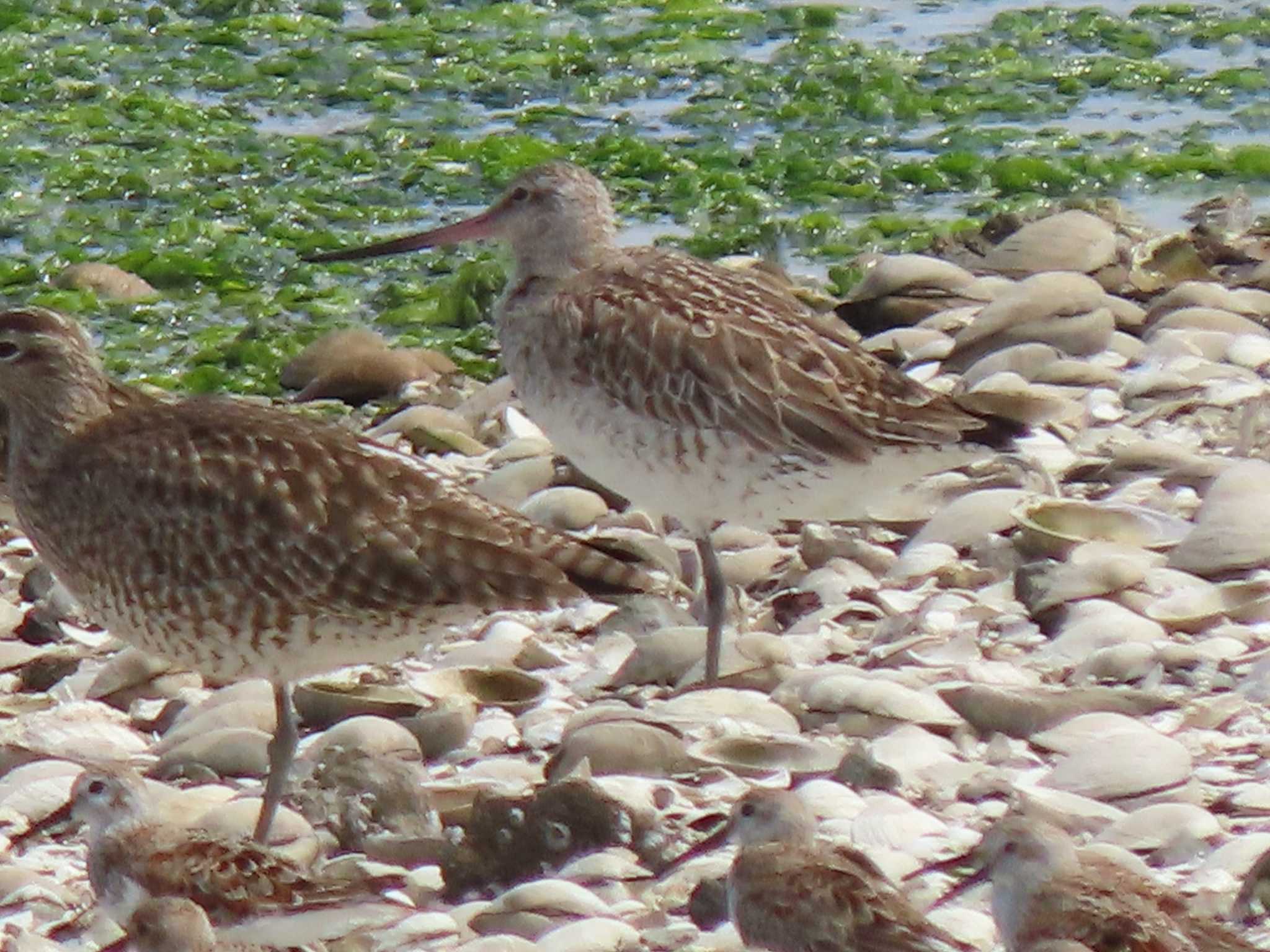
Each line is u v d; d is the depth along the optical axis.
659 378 14.63
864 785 12.57
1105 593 14.87
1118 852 11.35
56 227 24.81
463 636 15.28
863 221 24.89
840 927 10.33
